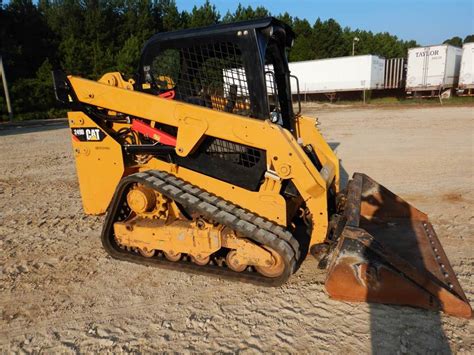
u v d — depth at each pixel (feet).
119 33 124.36
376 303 10.01
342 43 154.81
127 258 12.87
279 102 13.84
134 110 11.96
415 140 33.91
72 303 10.77
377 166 24.99
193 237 11.44
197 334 9.21
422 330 8.95
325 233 11.12
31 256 13.80
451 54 77.71
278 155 10.63
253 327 9.37
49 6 134.31
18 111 88.02
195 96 12.01
